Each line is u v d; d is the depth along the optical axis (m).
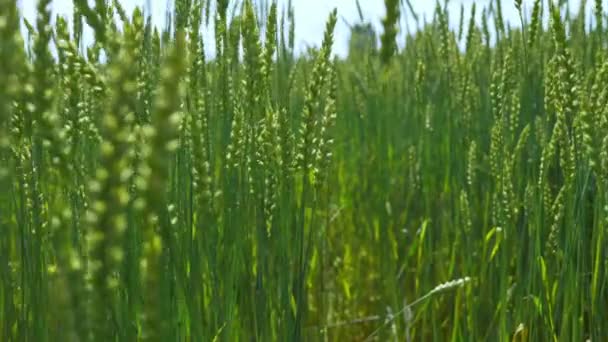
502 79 2.71
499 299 2.69
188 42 1.72
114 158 0.65
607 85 2.01
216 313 1.82
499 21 3.14
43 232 1.56
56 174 1.01
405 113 3.96
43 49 0.99
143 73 1.64
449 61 3.56
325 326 2.54
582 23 3.12
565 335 2.18
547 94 2.43
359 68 5.03
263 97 1.91
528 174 2.61
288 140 1.89
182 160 1.76
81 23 1.73
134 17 0.94
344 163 4.54
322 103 2.56
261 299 1.93
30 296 1.61
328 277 3.64
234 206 1.89
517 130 3.04
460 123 3.40
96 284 0.70
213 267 1.81
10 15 0.77
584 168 2.25
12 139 1.49
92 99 1.63
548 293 2.27
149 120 1.60
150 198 0.65
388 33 1.64
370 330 3.64
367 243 3.83
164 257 1.49
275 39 1.90
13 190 1.64
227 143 1.98
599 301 2.21
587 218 2.67
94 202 0.65
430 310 3.04
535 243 2.35
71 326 0.75
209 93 1.94
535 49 3.46
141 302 1.51
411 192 3.67
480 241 3.03
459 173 3.14
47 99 0.97
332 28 1.79
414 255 3.50
